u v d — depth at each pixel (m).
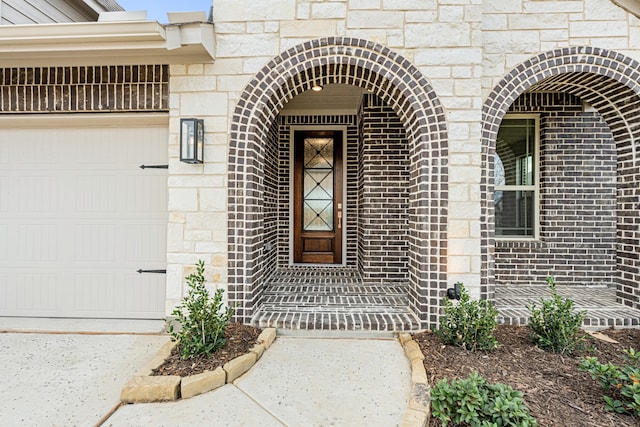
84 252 3.59
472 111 3.17
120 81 3.33
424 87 3.19
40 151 3.59
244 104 3.26
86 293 3.59
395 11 3.20
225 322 2.73
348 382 2.37
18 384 2.33
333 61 3.22
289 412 2.03
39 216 3.60
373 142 4.78
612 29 3.37
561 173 4.68
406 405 2.11
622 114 3.63
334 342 3.05
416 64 3.19
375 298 3.96
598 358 2.62
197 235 3.28
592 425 1.82
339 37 3.21
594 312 3.46
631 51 3.35
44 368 2.56
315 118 5.62
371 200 4.76
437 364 2.46
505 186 4.89
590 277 4.67
